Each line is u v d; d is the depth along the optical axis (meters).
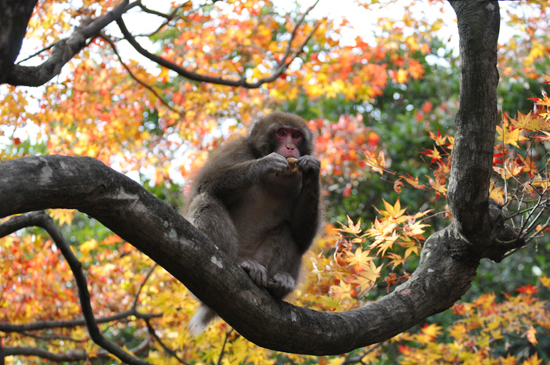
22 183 2.54
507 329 7.38
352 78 8.67
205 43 8.24
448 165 5.04
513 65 10.35
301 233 4.97
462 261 4.43
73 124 8.33
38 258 7.59
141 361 6.68
